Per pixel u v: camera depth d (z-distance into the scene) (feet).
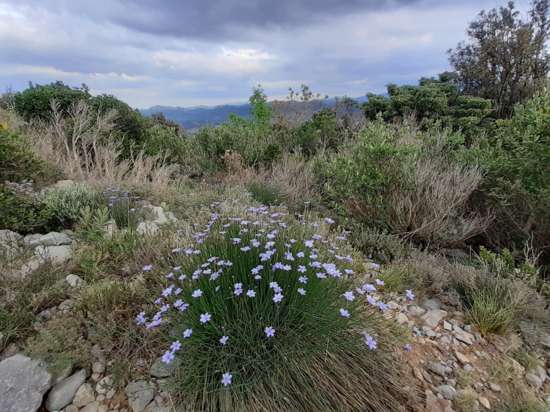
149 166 18.67
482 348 7.75
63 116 22.70
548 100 12.46
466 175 13.15
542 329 8.38
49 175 15.31
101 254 8.80
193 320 6.07
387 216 12.98
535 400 6.35
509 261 10.62
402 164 13.21
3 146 12.57
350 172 13.84
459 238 12.39
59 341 6.01
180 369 5.75
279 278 6.73
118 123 22.65
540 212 11.72
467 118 30.35
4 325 6.31
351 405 5.71
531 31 37.99
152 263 8.89
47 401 5.46
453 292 9.49
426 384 6.61
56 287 7.42
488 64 40.78
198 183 20.10
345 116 31.58
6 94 28.60
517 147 12.38
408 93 34.58
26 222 10.44
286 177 18.58
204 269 7.06
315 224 10.32
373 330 6.95
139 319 6.11
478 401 6.36
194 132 27.81
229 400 5.23
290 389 5.59
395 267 10.19
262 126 30.19
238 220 9.08
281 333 6.08
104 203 12.55
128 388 5.69
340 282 7.31
